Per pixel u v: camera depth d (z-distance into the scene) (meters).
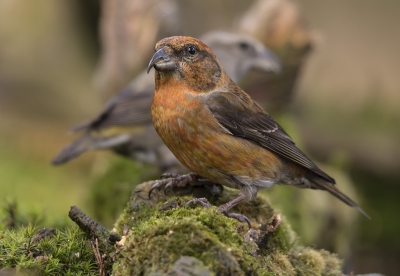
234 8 18.23
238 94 7.29
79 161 16.73
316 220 11.50
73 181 15.54
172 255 4.80
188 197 6.30
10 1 21.00
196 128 6.66
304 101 17.27
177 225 5.00
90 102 20.03
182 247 4.82
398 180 16.33
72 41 20.97
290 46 13.47
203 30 17.94
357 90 17.44
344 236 11.92
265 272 5.31
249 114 7.13
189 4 17.81
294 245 6.57
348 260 12.04
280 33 13.50
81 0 20.75
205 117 6.68
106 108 11.26
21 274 5.25
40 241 5.70
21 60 20.53
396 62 17.72
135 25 13.94
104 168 12.57
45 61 20.59
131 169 12.18
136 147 11.30
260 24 13.53
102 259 5.65
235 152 6.80
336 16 18.19
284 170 7.40
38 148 17.44
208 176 6.90
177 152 6.87
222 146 6.75
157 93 6.79
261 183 7.05
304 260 6.24
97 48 21.08
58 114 19.73
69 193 14.27
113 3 14.25
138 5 13.92
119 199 11.73
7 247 5.55
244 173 6.89
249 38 12.51
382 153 16.45
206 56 6.90
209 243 4.86
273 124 7.38
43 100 19.92
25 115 19.47
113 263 5.55
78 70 20.75
